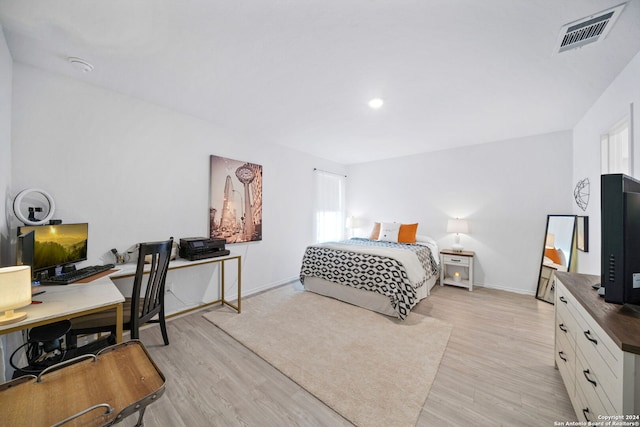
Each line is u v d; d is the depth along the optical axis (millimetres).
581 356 1234
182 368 1812
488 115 2711
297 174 4254
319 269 3361
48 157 1917
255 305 3016
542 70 1835
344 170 5391
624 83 1773
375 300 2855
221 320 2592
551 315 2734
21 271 1107
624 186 1107
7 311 1113
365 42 1566
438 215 4246
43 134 1895
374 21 1384
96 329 1604
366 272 2902
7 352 1574
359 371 1767
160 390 779
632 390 812
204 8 1304
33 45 1615
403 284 2664
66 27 1447
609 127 2047
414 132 3316
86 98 2096
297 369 1789
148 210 2471
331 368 1801
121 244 2293
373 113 2682
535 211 3412
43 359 1537
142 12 1333
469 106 2479
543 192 3357
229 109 2619
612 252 1127
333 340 2193
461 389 1588
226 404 1474
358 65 1812
